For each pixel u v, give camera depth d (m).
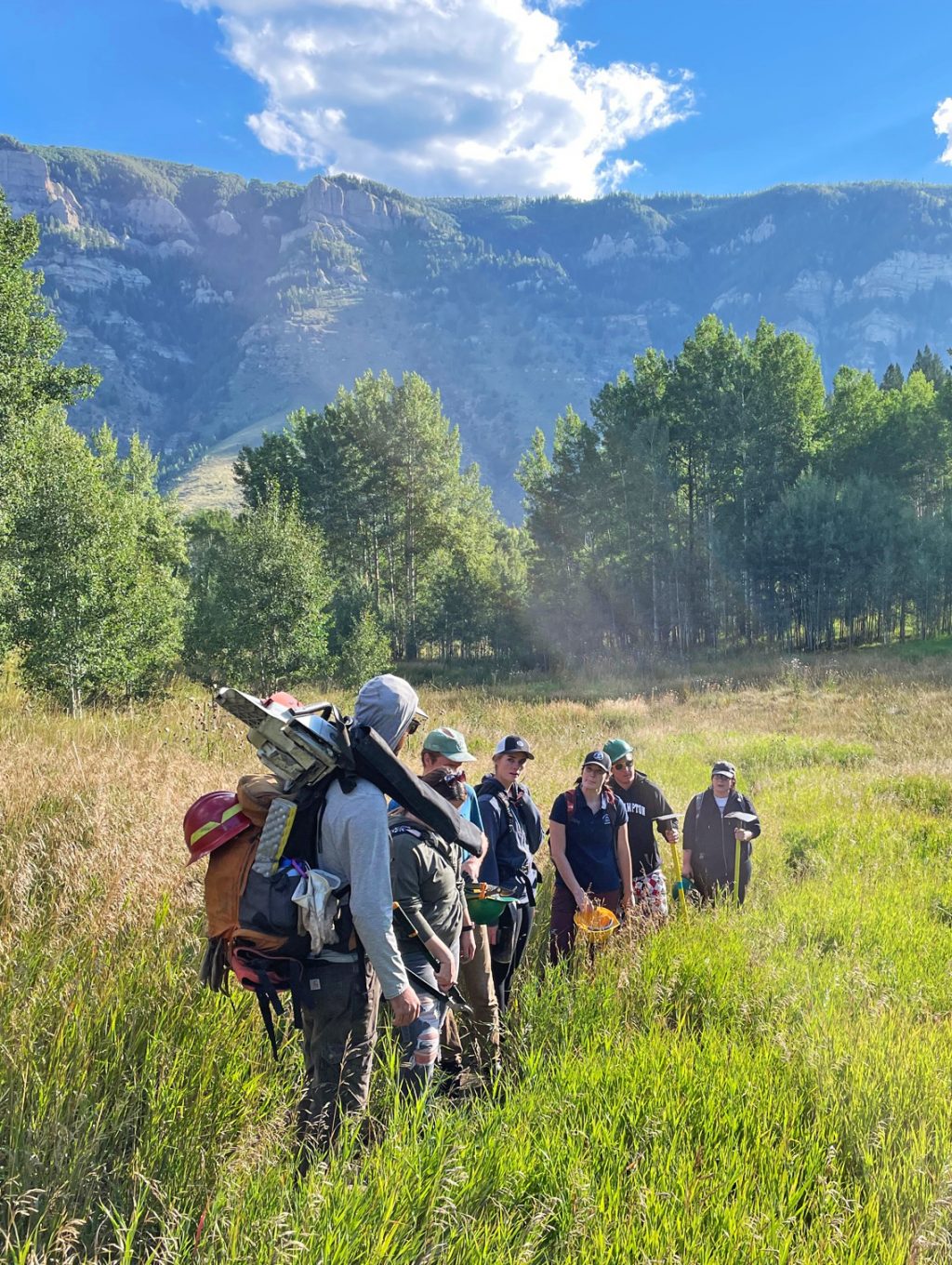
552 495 63.47
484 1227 2.40
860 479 60.94
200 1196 2.48
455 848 3.60
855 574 57.22
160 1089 2.79
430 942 3.28
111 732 10.76
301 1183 2.43
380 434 63.69
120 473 50.66
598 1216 2.56
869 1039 4.02
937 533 57.84
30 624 19.39
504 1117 3.11
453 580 60.84
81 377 23.98
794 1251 2.53
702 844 6.87
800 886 7.66
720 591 60.22
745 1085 3.52
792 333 61.75
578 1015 4.24
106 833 5.16
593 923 5.07
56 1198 2.30
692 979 4.73
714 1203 2.70
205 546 67.12
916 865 8.45
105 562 20.50
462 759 3.98
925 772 14.37
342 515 64.56
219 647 30.28
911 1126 3.31
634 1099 3.30
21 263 23.16
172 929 3.93
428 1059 3.33
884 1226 2.78
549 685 42.41
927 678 35.00
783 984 4.73
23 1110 2.58
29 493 20.59
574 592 59.91
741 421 59.03
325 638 30.64
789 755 17.33
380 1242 2.20
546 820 8.20
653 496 56.41
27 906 4.06
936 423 65.19
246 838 2.71
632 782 6.37
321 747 2.69
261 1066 3.25
